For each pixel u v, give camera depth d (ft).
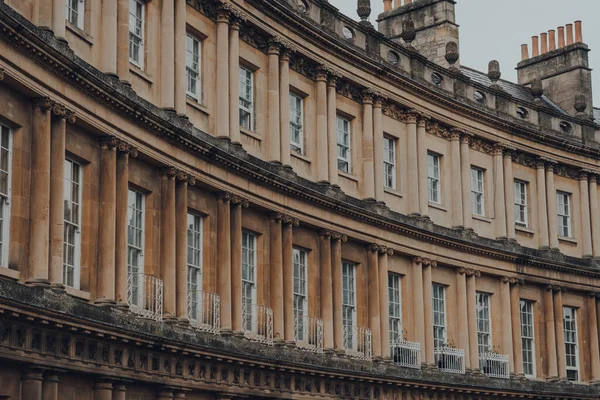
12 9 99.25
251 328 145.18
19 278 101.55
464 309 186.29
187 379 126.93
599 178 217.56
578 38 229.04
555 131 208.64
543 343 203.21
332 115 164.55
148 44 129.70
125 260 118.11
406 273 177.68
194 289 135.13
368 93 172.35
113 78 117.80
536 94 212.43
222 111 141.28
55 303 103.71
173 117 129.39
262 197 146.61
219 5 142.20
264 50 153.28
